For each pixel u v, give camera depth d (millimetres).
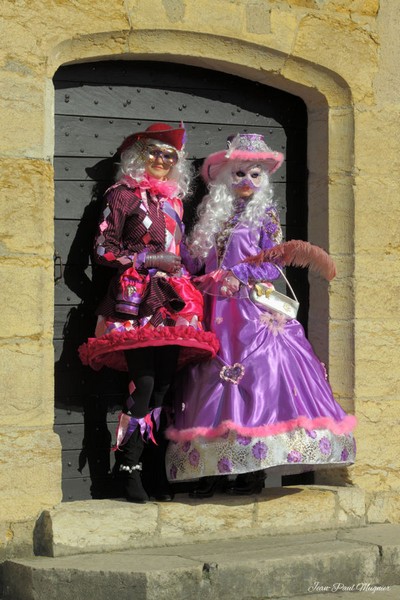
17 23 5062
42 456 5027
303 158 6043
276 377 5211
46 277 5098
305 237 6031
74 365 5453
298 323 5516
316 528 5488
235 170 5488
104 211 5250
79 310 5469
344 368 5801
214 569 4637
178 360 5422
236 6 5555
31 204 5062
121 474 5531
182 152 5438
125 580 4508
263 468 5035
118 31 5316
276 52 5676
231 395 5152
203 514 5227
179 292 5273
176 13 5414
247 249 5410
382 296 5844
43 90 5109
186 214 5758
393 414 5832
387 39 5906
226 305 5371
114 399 5551
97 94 5547
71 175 5473
